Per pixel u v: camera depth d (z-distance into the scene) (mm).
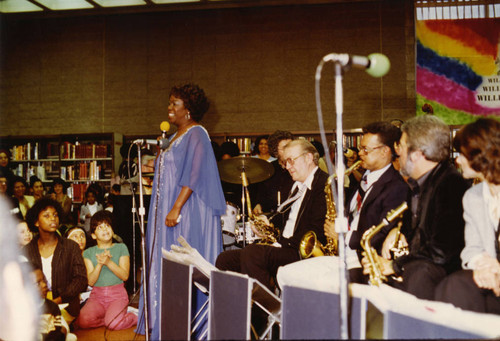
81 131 10195
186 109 3896
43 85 10391
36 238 4371
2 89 10500
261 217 4207
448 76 9156
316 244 3311
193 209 3752
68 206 8406
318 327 2154
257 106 9734
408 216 2777
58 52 10398
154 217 3820
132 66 10164
